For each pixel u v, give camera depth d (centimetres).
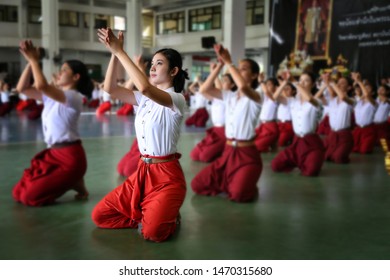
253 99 375
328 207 391
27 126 1000
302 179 510
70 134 367
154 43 2378
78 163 371
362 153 721
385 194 441
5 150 659
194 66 2314
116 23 2258
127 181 302
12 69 2116
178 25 2242
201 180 418
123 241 294
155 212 280
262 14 1852
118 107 1805
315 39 1207
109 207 303
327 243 299
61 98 349
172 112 271
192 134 927
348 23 1150
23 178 377
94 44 2175
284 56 1261
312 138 525
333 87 609
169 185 282
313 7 1205
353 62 1145
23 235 303
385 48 1088
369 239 308
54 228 318
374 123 738
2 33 1994
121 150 683
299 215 364
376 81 1105
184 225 333
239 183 395
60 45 2061
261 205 394
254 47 1866
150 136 276
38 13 2077
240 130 397
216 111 609
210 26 2094
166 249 282
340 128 625
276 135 722
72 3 2105
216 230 322
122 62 240
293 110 533
